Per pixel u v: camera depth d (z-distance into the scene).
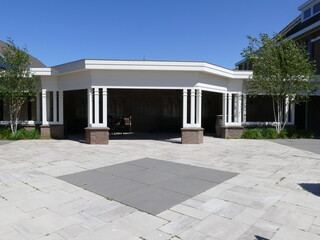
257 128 15.70
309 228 3.91
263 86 14.49
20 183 6.05
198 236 3.66
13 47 13.71
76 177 6.58
